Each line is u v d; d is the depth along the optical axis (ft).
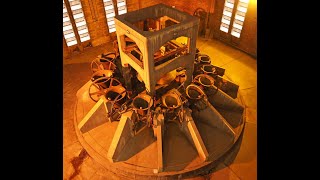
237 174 27.35
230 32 45.96
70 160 29.25
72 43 45.34
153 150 28.43
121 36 28.86
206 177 27.09
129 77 32.50
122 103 30.89
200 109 30.37
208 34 49.37
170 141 29.22
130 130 29.04
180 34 26.78
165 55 28.25
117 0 45.78
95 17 45.27
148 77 27.27
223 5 44.19
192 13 49.11
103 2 44.60
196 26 27.66
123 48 29.86
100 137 30.32
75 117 33.12
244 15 41.96
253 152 29.40
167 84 33.60
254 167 27.94
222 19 45.96
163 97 29.19
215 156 27.99
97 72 32.68
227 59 43.91
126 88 33.27
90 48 48.11
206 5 46.01
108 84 32.27
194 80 31.94
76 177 27.73
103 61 35.14
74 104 35.96
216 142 29.27
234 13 43.27
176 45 32.17
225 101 32.89
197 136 27.81
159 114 27.96
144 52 25.34
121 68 34.71
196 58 36.40
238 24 43.91
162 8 30.50
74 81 40.04
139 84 34.30
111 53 36.52
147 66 26.22
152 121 28.86
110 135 30.50
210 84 32.37
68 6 41.04
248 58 43.96
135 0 47.52
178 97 28.68
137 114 28.53
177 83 33.91
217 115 29.96
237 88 35.60
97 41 48.49
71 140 31.17
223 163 28.37
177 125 30.76
